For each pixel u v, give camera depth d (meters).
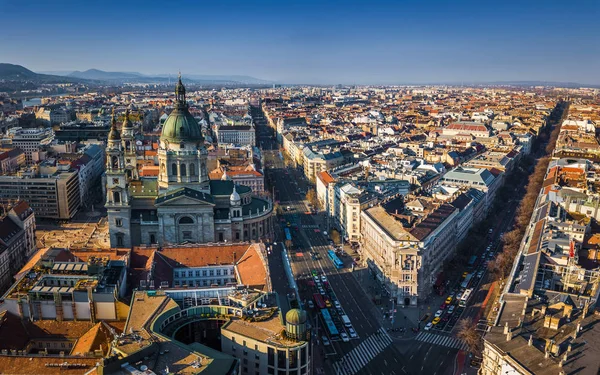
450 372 189.38
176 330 160.12
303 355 151.25
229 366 133.50
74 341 171.25
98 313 176.25
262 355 151.62
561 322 163.25
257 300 173.75
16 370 140.25
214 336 168.50
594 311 169.38
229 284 199.38
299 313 152.75
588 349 148.00
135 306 166.50
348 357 198.88
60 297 174.62
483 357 162.25
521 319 164.62
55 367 141.25
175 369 129.50
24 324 174.50
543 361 142.88
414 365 194.00
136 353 132.12
